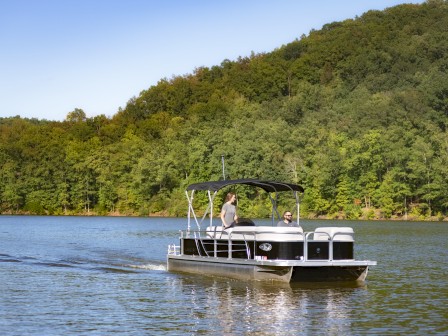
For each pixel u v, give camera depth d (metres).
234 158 107.88
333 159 100.88
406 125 108.06
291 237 19.81
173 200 116.75
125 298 17.89
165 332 13.60
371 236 51.59
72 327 14.06
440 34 186.38
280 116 149.12
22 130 169.38
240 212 100.56
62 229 66.69
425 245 40.25
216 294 18.52
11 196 133.62
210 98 188.00
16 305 16.78
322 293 18.72
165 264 28.00
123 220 100.31
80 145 144.50
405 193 95.25
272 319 14.94
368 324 14.40
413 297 18.06
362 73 182.25
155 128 160.75
